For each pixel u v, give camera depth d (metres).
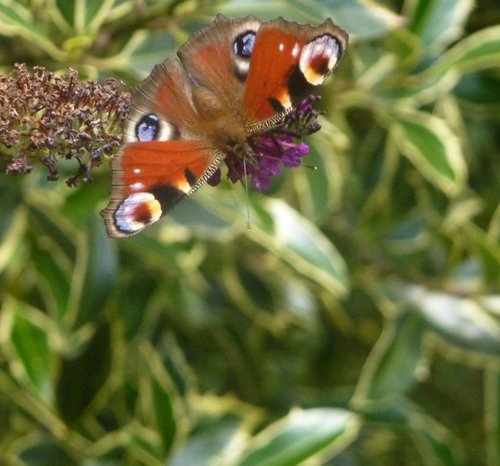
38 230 0.72
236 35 0.61
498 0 0.79
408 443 0.90
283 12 0.71
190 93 0.60
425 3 0.73
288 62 0.60
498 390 0.77
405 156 0.79
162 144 0.59
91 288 0.71
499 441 0.77
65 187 0.71
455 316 0.77
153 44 0.71
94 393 0.73
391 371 0.76
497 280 0.77
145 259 0.75
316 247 0.73
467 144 0.80
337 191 0.75
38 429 0.75
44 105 0.60
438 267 0.79
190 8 0.71
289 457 0.71
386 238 0.79
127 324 0.75
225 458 0.74
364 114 0.78
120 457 0.74
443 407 0.95
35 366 0.72
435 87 0.74
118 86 0.62
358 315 0.85
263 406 0.80
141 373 0.75
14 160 0.60
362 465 0.88
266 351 0.85
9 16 0.67
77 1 0.69
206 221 0.72
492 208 0.84
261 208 0.72
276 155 0.61
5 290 0.73
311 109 0.61
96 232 0.71
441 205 0.79
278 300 0.79
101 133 0.60
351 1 0.70
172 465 0.74
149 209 0.58
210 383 0.81
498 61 0.74
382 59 0.75
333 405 0.79
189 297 0.78
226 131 0.60
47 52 0.70
